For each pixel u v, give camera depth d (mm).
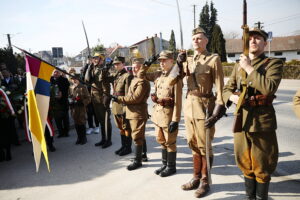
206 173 2916
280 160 3809
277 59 2240
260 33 2248
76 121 5207
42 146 2807
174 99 3240
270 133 2303
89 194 3064
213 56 2814
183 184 3184
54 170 3885
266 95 2225
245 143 2412
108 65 4855
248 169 2479
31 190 3254
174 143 3426
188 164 3844
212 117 2605
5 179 3625
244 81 2262
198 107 2850
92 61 5090
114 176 3545
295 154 4039
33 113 2852
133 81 3752
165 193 2980
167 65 3312
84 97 5168
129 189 3135
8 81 8727
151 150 4648
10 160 4434
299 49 40531
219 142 4902
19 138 5746
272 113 2277
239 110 2332
